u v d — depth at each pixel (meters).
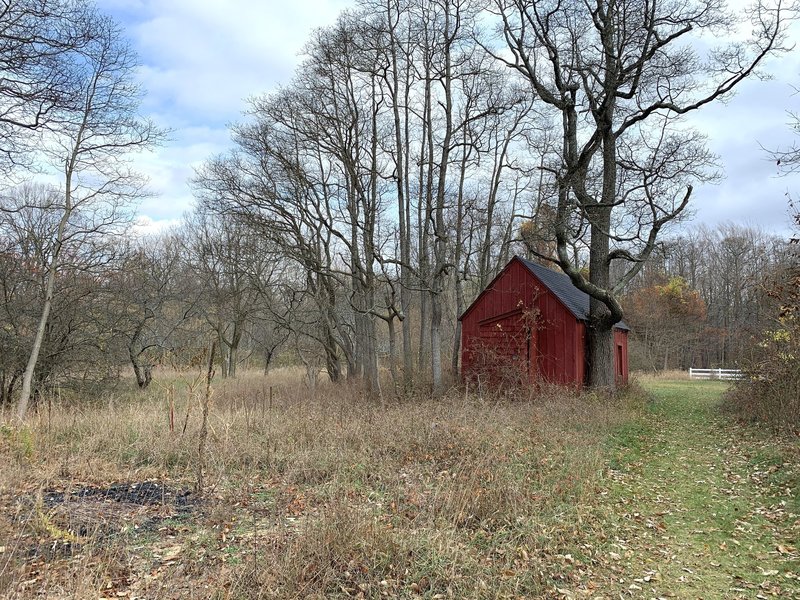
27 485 7.39
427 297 24.72
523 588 4.95
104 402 16.95
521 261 19.45
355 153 22.53
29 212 17.34
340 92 21.59
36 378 17.06
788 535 6.49
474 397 15.78
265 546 5.21
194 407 11.95
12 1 12.47
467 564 5.07
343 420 11.25
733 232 50.22
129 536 5.77
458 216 24.92
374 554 4.99
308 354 25.91
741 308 45.62
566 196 16.34
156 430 10.48
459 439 9.30
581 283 16.12
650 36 15.64
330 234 23.23
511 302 19.75
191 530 5.99
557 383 17.12
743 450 11.09
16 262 16.92
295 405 14.80
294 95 20.64
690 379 36.88
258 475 8.24
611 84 15.93
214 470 8.35
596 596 5.03
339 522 5.37
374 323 20.97
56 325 17.55
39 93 13.31
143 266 19.91
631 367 45.12
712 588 5.25
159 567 4.99
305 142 21.16
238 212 20.45
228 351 35.75
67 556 5.12
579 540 6.12
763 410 13.41
